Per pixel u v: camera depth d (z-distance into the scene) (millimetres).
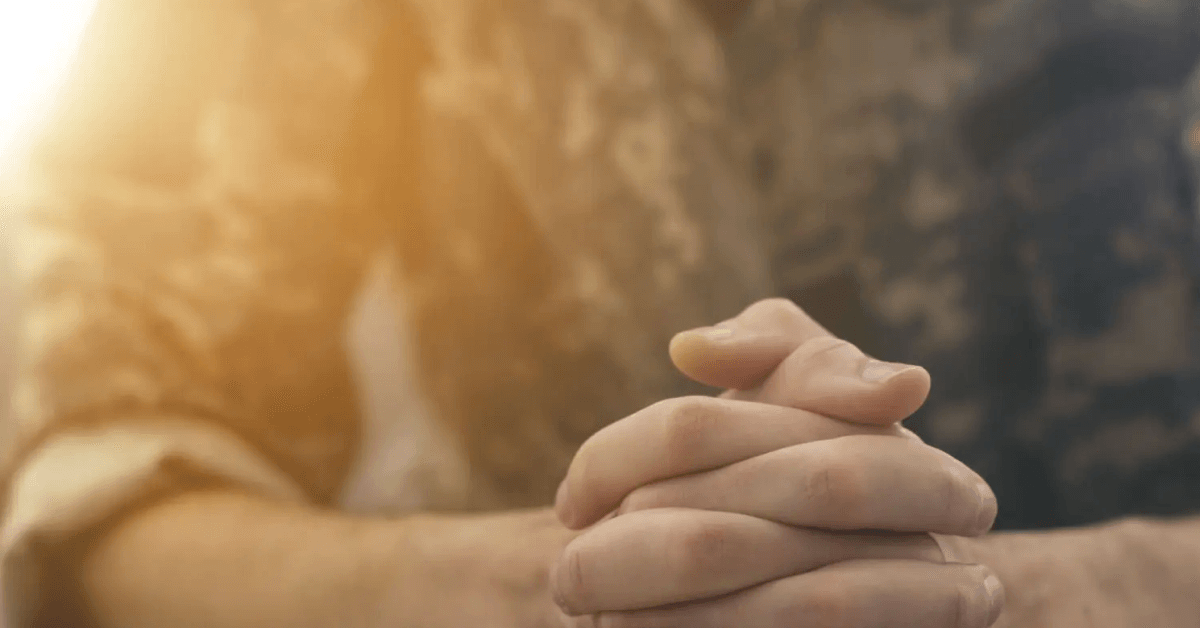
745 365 573
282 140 852
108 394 745
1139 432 1041
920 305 1096
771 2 1170
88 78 799
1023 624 617
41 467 722
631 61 1085
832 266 1116
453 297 971
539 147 1002
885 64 1119
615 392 998
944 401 1093
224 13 832
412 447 954
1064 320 1068
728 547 519
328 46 879
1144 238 1049
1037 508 1074
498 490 984
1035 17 1075
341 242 884
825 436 543
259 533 682
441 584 607
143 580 671
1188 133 1055
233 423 795
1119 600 634
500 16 997
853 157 1117
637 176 1036
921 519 527
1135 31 1041
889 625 513
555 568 542
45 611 695
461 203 968
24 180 762
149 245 783
